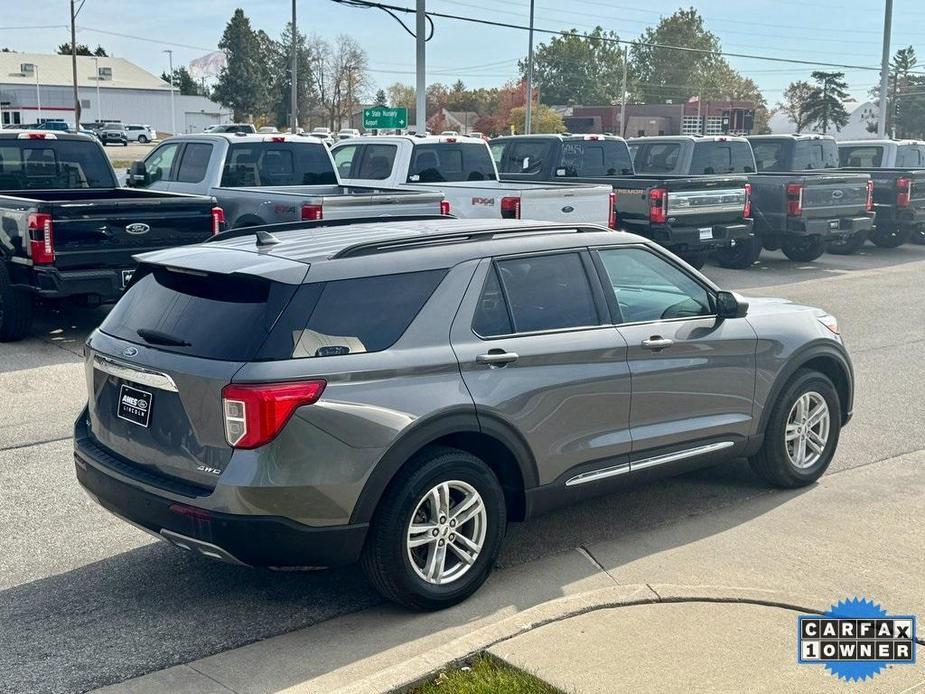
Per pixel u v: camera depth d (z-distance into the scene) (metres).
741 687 3.83
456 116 107.94
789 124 125.88
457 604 4.84
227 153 13.11
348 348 4.48
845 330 12.20
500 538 4.95
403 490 4.54
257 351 4.30
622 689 3.80
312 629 4.61
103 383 4.87
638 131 85.31
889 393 9.14
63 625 4.64
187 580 5.15
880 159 22.84
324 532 4.38
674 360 5.64
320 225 5.86
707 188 15.59
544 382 5.04
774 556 5.36
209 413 4.32
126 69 105.88
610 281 5.50
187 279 4.78
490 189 13.38
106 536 5.73
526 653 4.07
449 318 4.81
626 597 4.55
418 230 5.29
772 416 6.23
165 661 4.31
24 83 96.38
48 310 12.56
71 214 9.87
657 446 5.60
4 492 6.40
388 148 15.38
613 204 14.02
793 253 19.23
